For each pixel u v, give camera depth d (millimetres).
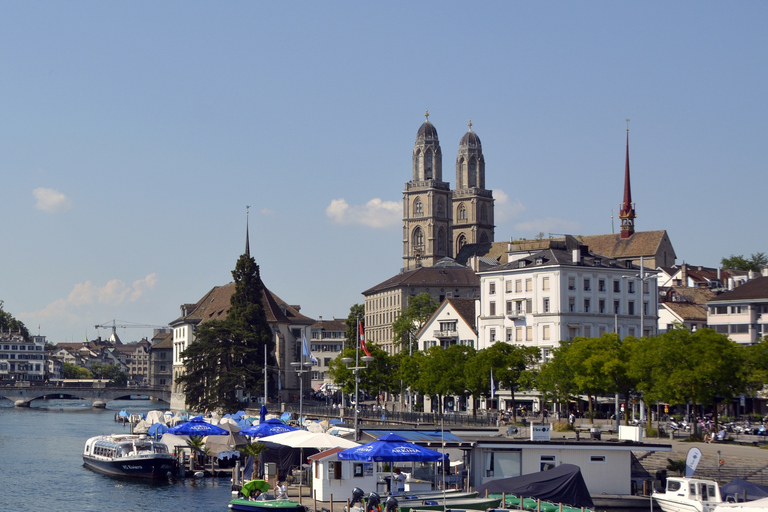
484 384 147750
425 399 191500
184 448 117250
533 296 174125
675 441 107312
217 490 99000
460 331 194000
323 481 77062
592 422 131125
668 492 75312
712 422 125688
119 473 110312
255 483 78812
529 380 143875
